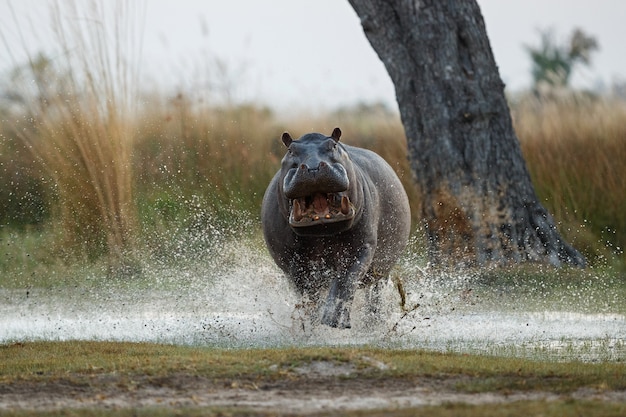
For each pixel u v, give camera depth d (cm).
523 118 6062
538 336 3250
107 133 5097
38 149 5234
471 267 4972
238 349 2867
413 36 5203
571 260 5066
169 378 2378
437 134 5169
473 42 5178
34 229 5244
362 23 5328
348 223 3102
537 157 5638
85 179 5066
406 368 2464
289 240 3288
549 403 2105
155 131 5653
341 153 3131
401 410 2041
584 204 5403
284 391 2264
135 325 3572
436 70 5172
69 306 4059
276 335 3275
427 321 3553
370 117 6456
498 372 2447
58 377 2406
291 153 3100
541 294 4228
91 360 2638
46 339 3259
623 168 5434
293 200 3058
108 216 5056
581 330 3394
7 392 2286
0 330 3519
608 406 2066
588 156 5566
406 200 3738
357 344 3058
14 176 5381
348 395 2225
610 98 6109
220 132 5719
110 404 2156
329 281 3325
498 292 4269
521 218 5125
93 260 4975
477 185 5116
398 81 5247
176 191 5425
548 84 6359
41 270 4866
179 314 3781
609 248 5209
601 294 4238
